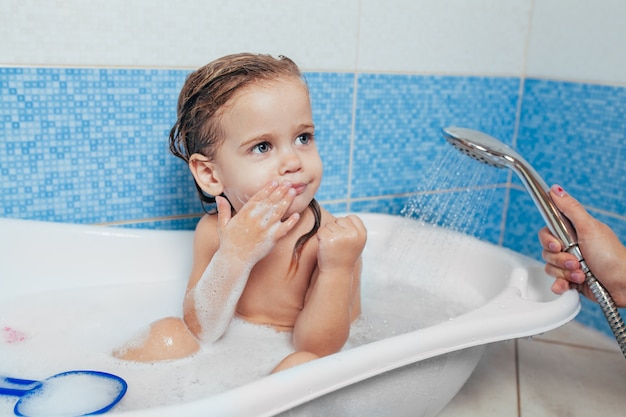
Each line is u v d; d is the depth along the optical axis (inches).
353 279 33.9
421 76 45.7
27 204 36.4
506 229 52.1
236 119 28.5
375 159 45.8
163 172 39.3
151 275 38.1
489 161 34.4
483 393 34.9
